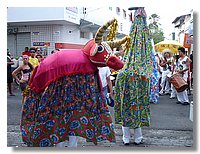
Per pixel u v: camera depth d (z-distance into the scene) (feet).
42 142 13.74
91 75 13.71
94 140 13.74
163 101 32.12
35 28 41.52
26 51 29.78
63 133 13.66
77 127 13.65
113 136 13.93
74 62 13.57
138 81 16.40
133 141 17.85
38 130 13.70
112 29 14.51
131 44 16.66
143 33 16.88
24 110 14.24
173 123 22.12
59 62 13.61
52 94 13.56
